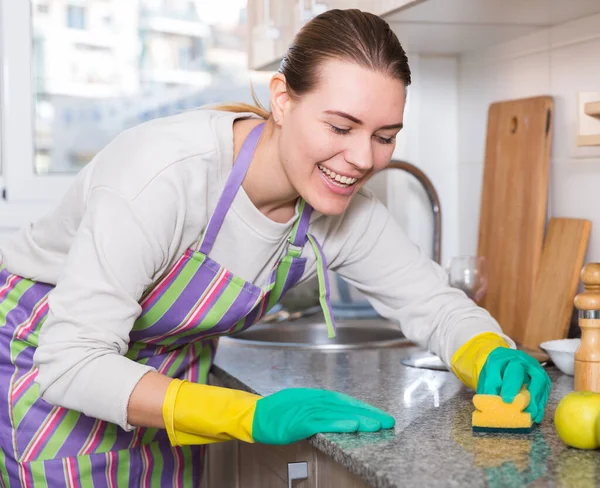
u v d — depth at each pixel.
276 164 1.22
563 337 1.63
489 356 1.19
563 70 1.75
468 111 2.18
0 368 1.39
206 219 1.25
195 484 1.54
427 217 2.28
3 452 1.38
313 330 2.17
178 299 1.30
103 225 1.10
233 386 1.47
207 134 1.21
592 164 1.65
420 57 2.22
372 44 1.09
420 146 2.26
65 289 1.09
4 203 2.46
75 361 1.08
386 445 1.02
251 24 2.32
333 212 1.17
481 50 2.10
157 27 2.59
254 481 1.48
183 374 1.51
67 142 2.53
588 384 1.24
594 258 1.65
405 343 1.84
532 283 1.77
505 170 1.90
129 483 1.42
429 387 1.37
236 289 1.32
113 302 1.10
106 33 2.54
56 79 2.50
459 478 0.90
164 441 1.47
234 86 2.65
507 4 1.56
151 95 2.60
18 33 2.43
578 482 0.88
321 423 1.07
